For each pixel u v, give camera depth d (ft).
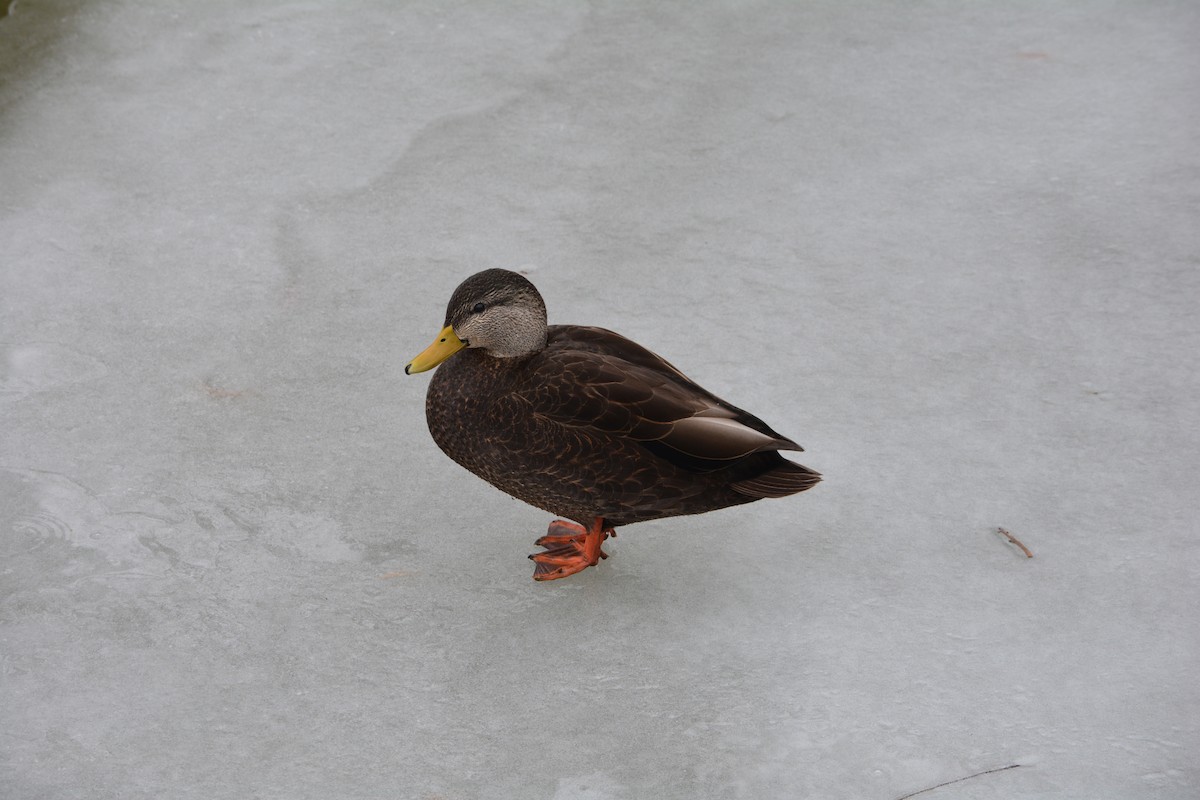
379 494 19.16
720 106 29.27
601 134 28.22
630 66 30.73
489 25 32.40
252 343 22.17
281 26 32.17
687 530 18.62
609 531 18.53
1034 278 23.71
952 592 17.26
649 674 16.17
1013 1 33.60
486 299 16.51
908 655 16.31
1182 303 22.89
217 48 31.12
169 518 18.52
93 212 25.34
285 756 15.02
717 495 16.63
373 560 17.98
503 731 15.37
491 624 16.98
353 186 26.45
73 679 15.97
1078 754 14.84
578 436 16.39
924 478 19.26
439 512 18.92
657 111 29.07
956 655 16.29
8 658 16.21
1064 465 19.42
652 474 16.47
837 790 14.52
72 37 31.17
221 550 18.02
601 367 16.66
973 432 20.12
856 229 25.25
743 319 22.77
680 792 14.55
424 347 22.22
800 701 15.71
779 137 28.19
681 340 22.22
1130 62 30.78
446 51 31.24
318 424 20.47
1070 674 15.94
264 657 16.38
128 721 15.43
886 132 28.35
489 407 16.75
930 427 20.26
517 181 26.68
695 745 15.14
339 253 24.49
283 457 19.76
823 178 26.86
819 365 21.63
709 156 27.55
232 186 26.32
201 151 27.35
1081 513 18.49
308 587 17.47
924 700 15.67
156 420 20.39
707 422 16.15
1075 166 26.99
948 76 30.42
